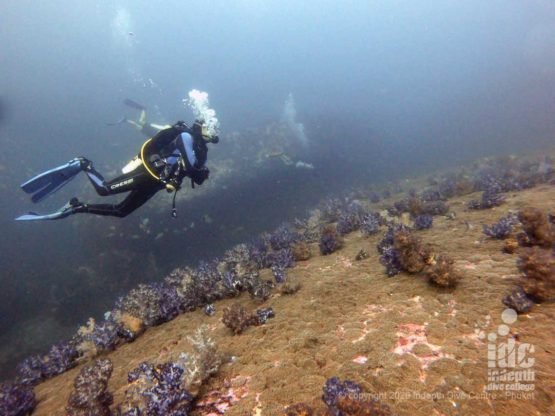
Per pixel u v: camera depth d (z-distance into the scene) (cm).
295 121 2939
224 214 1750
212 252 1556
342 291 513
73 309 1424
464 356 316
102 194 496
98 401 345
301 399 300
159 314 596
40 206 1967
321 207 1594
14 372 1144
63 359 563
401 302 437
